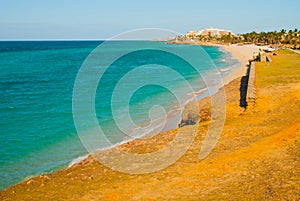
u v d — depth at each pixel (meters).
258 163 13.03
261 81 31.52
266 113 21.05
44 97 33.69
